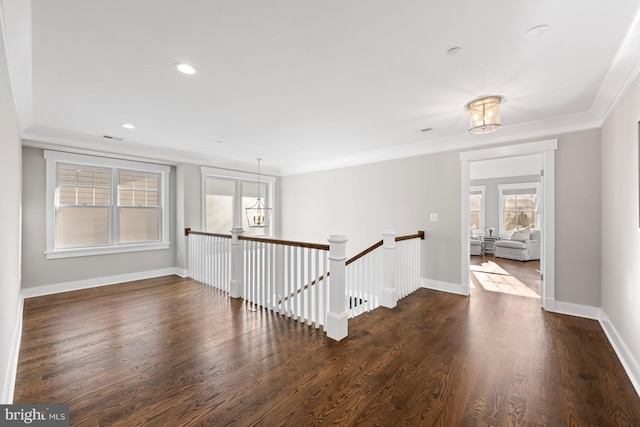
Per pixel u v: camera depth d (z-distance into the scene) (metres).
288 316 3.22
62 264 4.19
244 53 1.95
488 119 2.67
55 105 2.82
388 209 4.83
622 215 2.38
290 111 3.02
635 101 2.04
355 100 2.74
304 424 1.59
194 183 5.34
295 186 6.45
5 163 1.75
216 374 2.07
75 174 4.35
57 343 2.54
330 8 1.51
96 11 1.51
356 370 2.13
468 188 4.00
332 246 2.67
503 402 1.77
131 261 4.88
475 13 1.55
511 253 7.24
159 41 1.80
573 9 1.51
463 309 3.46
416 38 1.78
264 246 3.51
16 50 1.78
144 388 1.91
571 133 3.22
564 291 3.30
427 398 1.81
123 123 3.38
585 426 1.58
